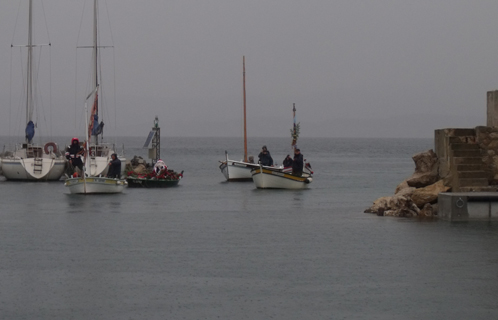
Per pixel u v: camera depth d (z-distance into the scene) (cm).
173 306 2372
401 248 3325
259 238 3666
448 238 3547
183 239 3647
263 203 5453
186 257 3153
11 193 6312
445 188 4375
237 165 8031
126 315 2275
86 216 4588
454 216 4122
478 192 4191
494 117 4403
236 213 4766
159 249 3350
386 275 2789
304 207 5150
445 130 4403
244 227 4072
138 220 4394
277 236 3731
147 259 3105
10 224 4197
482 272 2828
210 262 3044
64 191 6531
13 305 2377
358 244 3450
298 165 6869
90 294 2514
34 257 3147
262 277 2764
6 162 7938
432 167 4547
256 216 4594
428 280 2709
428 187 4466
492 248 3294
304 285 2639
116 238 3672
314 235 3747
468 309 2338
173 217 4550
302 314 2289
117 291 2553
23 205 5269
